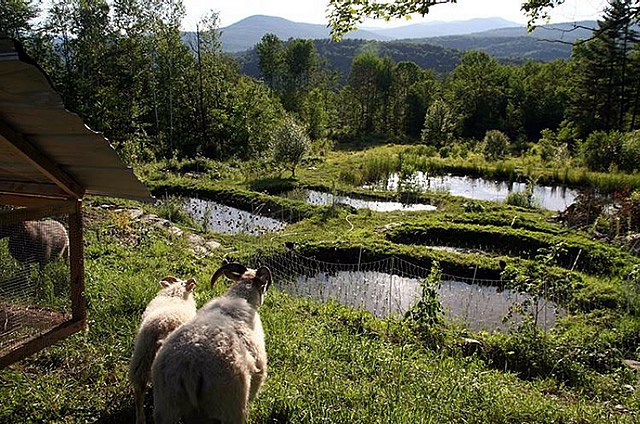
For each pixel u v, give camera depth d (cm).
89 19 3519
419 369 619
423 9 556
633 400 629
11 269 547
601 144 3231
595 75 4634
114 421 460
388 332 825
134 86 3706
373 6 574
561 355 764
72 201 499
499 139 3809
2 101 366
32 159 439
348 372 595
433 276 888
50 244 600
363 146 5894
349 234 1547
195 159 3098
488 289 1241
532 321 829
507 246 1565
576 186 2850
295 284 1198
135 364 440
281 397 489
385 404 502
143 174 2523
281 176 2683
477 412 523
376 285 1224
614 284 1195
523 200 2205
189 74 3850
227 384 352
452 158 3666
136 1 3675
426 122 5525
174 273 940
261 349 422
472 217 1830
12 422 438
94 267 834
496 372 685
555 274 1091
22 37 3372
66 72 3534
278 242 1410
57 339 490
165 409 350
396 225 1664
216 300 456
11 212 435
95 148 422
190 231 1478
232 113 3809
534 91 6412
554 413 548
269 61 7775
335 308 909
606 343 830
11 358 442
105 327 618
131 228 1238
